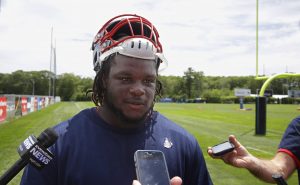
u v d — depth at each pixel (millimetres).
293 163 2000
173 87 91875
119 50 1439
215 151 1738
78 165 1479
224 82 101688
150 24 1561
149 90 1483
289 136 2051
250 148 9016
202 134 12195
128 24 1523
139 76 1452
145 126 1604
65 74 88125
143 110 1479
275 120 19531
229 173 6168
